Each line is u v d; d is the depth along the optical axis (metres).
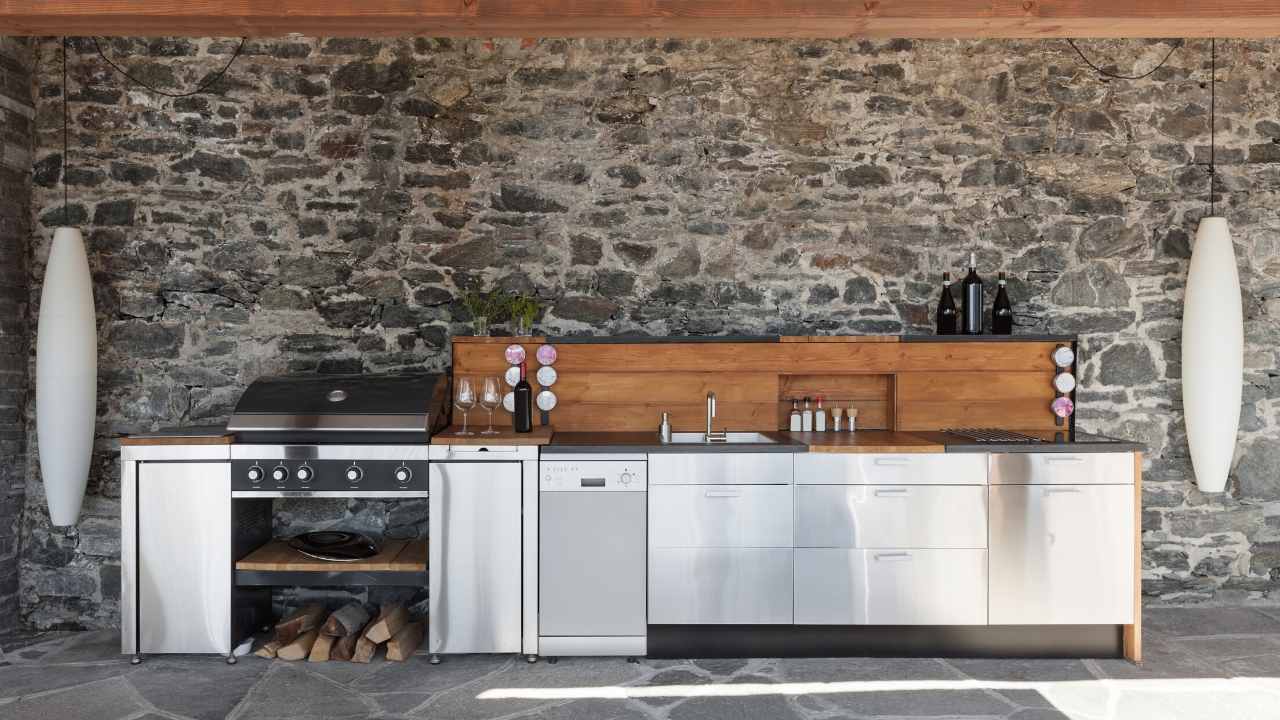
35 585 4.32
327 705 3.30
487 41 4.48
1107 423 4.56
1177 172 4.59
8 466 4.22
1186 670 3.65
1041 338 4.34
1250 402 4.59
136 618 3.74
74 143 4.38
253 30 3.38
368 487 3.78
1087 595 3.77
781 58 4.57
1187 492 4.56
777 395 4.37
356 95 4.48
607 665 3.74
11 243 4.21
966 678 3.56
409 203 4.50
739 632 3.82
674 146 4.55
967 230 4.58
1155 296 4.57
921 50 4.58
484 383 3.95
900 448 3.77
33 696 3.40
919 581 3.79
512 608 3.78
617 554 3.79
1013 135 4.58
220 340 4.44
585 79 4.54
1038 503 3.78
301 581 3.81
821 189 4.57
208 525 3.75
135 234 4.40
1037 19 3.24
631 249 4.54
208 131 4.43
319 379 4.05
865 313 4.57
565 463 3.78
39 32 3.37
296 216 4.46
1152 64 4.59
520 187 4.52
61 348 4.09
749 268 4.56
